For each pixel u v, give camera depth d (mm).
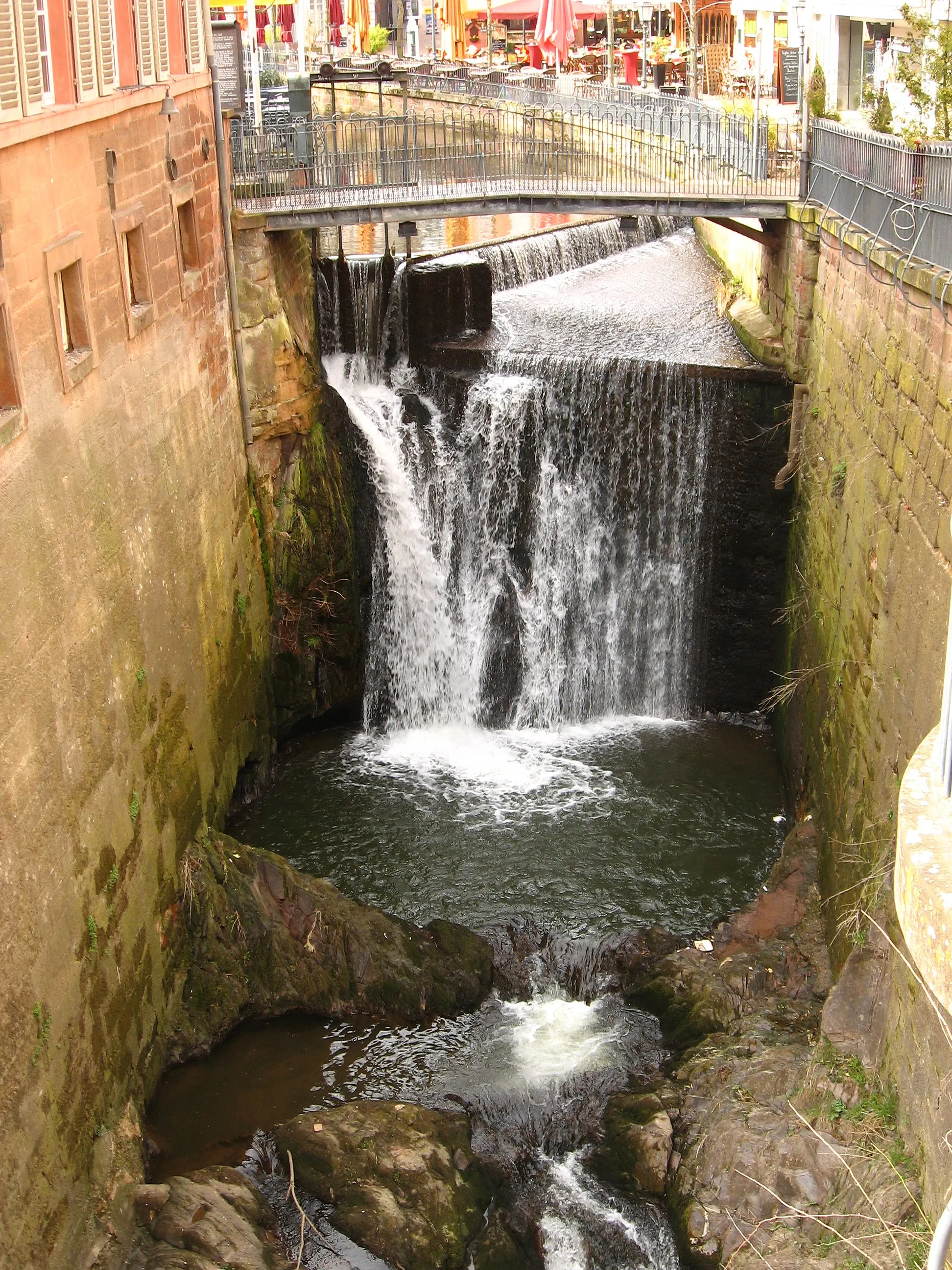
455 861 20938
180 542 18438
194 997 17250
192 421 19453
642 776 23719
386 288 26641
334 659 25312
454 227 37906
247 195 23281
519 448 25938
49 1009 12648
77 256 14383
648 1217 14680
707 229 37938
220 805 20297
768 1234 13383
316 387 24641
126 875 15312
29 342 12867
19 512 12375
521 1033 17625
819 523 21359
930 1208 12164
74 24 14375
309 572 24531
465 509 26359
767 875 20531
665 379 24828
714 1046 16422
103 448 15148
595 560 26109
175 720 17859
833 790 18609
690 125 28547
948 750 5531
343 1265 13914
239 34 22312
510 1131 15984
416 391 26688
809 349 23188
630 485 25594
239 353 22469
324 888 18781
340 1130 15164
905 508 15258
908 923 5125
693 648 26016
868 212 18500
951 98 20406
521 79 44969
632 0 57625
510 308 30422
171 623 17797
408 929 18812
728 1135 14656
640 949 18719
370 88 41844
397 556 26109
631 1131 15469
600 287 33094
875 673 16406
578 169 27078
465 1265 14195
